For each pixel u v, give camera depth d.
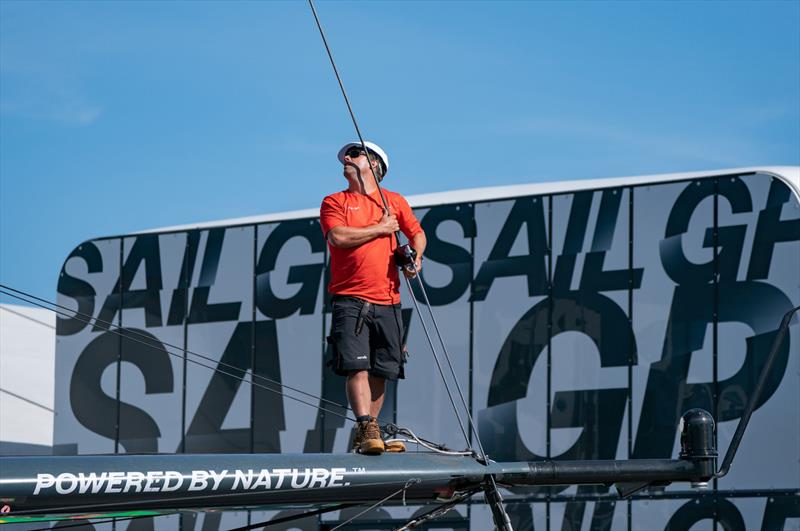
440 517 28.97
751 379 26.81
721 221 27.61
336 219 12.84
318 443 30.88
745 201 27.41
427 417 29.73
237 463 10.54
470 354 29.56
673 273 27.91
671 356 27.69
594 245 28.80
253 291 32.16
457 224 30.19
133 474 9.80
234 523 30.89
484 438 29.14
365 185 13.14
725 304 27.31
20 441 41.59
